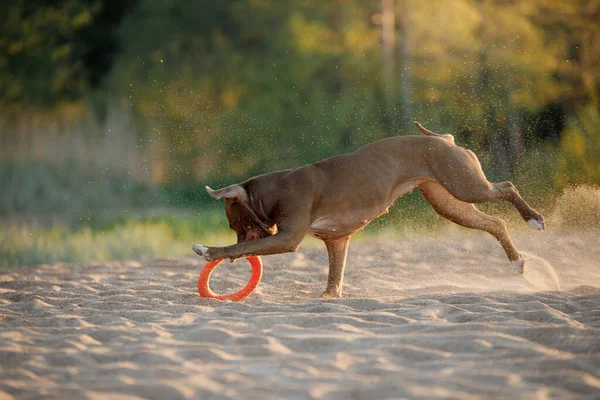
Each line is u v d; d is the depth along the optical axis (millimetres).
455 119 26562
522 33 27156
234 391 4703
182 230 17562
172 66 35750
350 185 8156
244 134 29922
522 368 5070
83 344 5984
